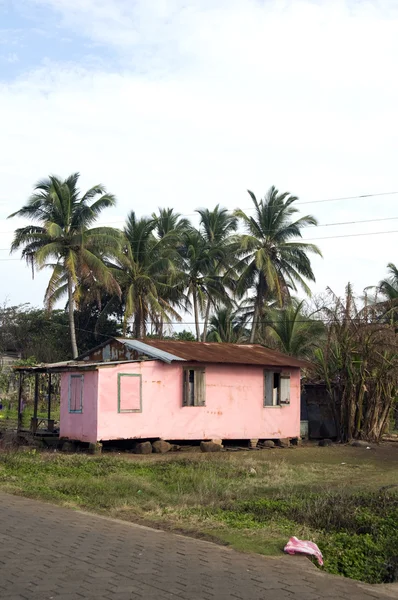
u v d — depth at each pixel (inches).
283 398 1002.1
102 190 1472.7
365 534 361.1
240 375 959.6
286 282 1711.4
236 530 349.4
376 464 776.3
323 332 1317.7
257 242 1611.7
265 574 271.4
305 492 529.7
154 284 1590.8
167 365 890.1
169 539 328.5
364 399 1040.2
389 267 1562.5
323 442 1001.5
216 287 1775.3
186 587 250.4
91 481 553.3
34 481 543.8
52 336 2071.9
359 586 265.6
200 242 1755.7
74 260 1390.3
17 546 306.8
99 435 818.8
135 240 1593.3
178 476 608.4
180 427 892.0
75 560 283.4
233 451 901.8
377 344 1002.1
